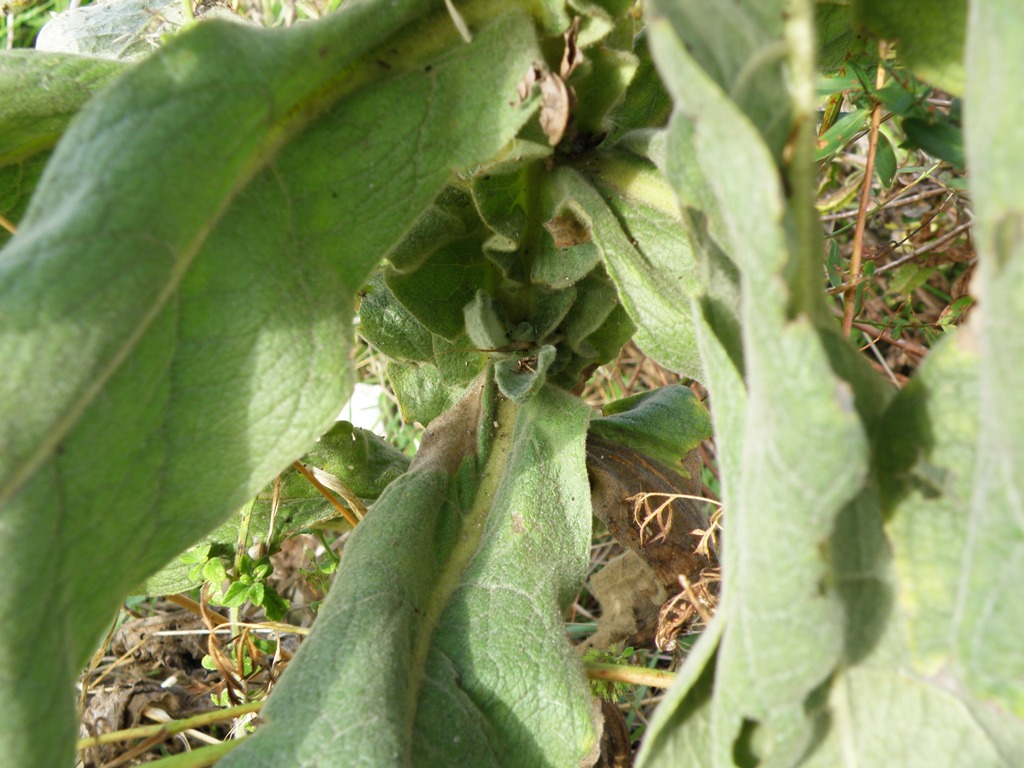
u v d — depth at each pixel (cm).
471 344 35
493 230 32
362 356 55
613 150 31
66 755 20
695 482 38
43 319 19
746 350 20
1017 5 16
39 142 30
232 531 39
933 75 24
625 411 40
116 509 21
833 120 38
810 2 19
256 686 39
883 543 21
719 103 17
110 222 20
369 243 26
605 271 34
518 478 32
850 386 19
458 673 28
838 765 22
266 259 24
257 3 50
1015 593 17
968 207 41
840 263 39
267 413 24
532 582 30
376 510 32
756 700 20
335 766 24
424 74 26
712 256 23
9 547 18
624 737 33
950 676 20
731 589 21
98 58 30
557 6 27
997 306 16
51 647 19
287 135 25
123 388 21
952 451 19
